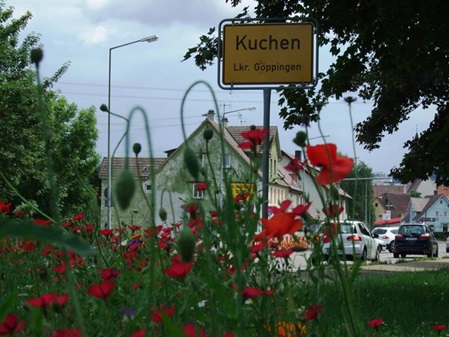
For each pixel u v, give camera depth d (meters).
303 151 2.15
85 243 1.28
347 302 2.28
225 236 1.79
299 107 14.68
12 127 27.70
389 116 21.81
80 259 3.40
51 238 1.27
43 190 29.61
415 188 160.88
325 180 2.06
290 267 3.22
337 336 3.94
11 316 1.76
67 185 30.69
